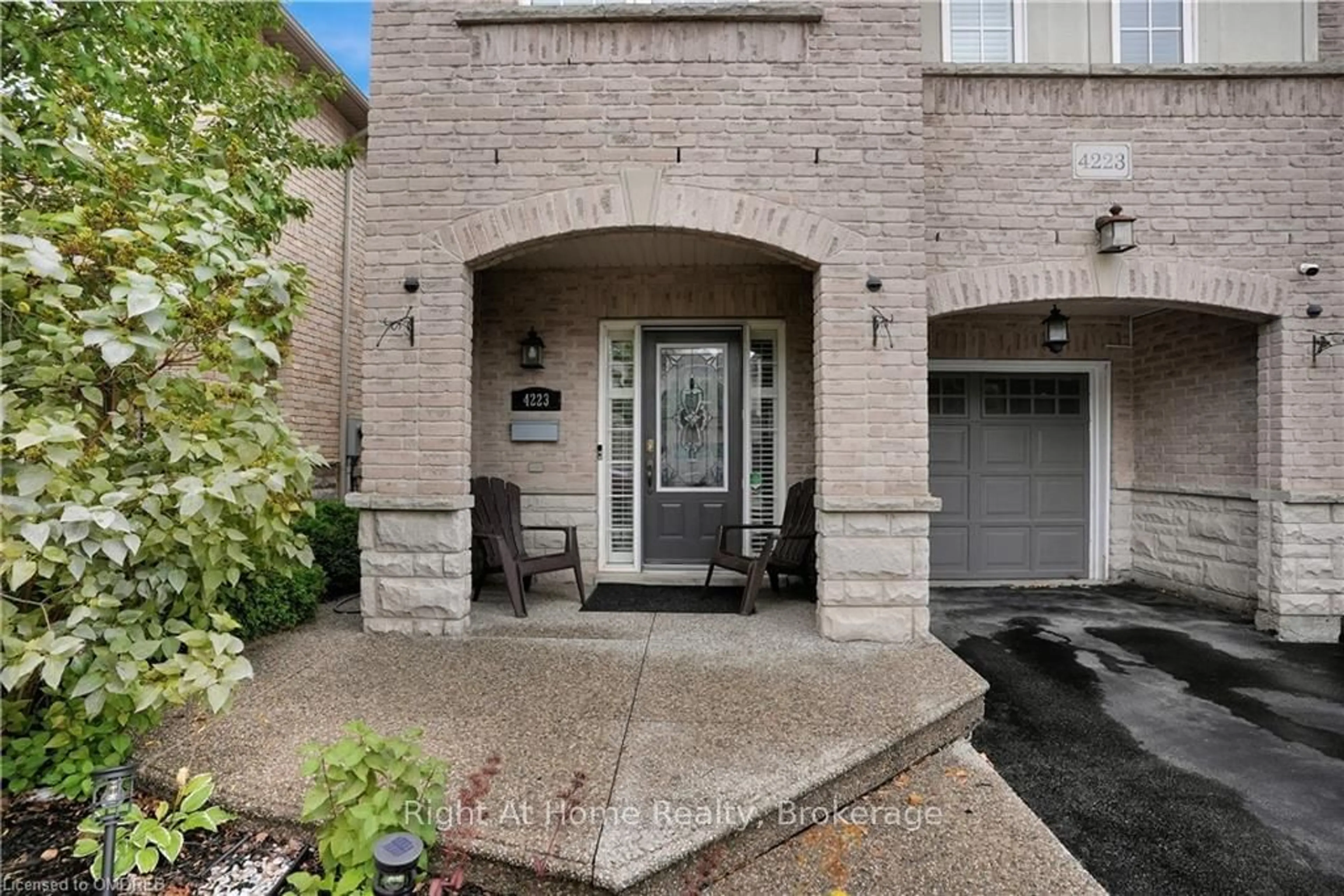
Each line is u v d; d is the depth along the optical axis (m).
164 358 2.67
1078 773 2.98
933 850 2.34
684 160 4.20
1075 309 5.79
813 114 4.20
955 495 6.65
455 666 3.63
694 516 6.09
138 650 2.28
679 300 5.91
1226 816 2.66
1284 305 4.73
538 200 4.22
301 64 6.53
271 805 2.28
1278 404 4.78
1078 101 4.79
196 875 2.09
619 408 6.11
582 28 4.23
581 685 3.37
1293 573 4.74
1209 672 4.15
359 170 8.05
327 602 5.16
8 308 2.32
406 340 4.21
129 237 2.38
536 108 4.24
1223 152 4.75
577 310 5.93
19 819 2.31
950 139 4.78
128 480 2.35
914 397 4.13
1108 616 5.38
